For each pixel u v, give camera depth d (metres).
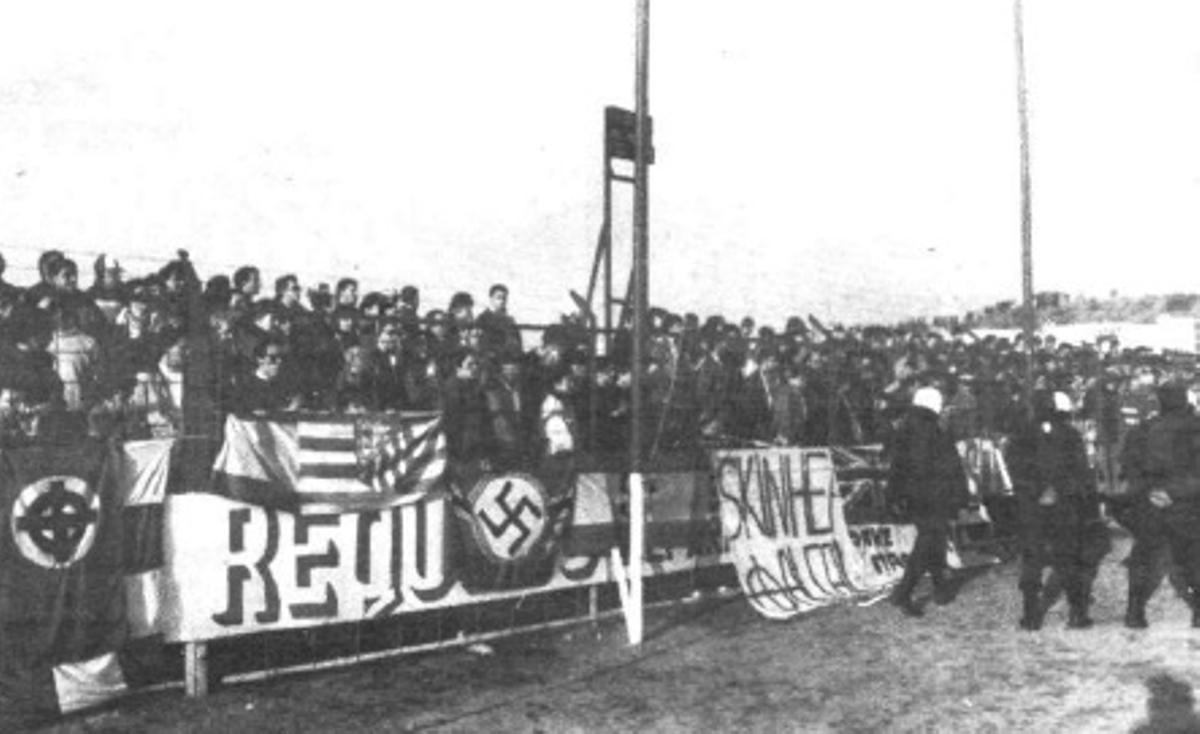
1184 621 10.93
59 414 7.79
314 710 7.82
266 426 8.43
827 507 13.20
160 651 8.19
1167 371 24.08
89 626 7.43
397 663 9.19
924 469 11.63
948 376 16.02
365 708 7.90
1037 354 20.64
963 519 15.25
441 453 9.51
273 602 8.38
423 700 8.13
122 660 7.92
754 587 11.69
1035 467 10.71
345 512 8.83
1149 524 10.58
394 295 10.94
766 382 13.73
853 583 12.88
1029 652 9.70
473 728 7.47
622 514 11.09
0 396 7.57
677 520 11.66
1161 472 10.46
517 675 8.88
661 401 11.99
